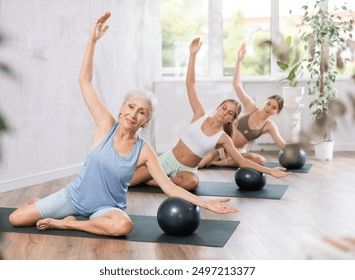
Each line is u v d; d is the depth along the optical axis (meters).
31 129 5.13
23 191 4.85
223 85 7.62
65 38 5.58
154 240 3.09
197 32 7.88
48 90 5.35
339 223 3.55
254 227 3.44
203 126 4.77
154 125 7.66
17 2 4.85
